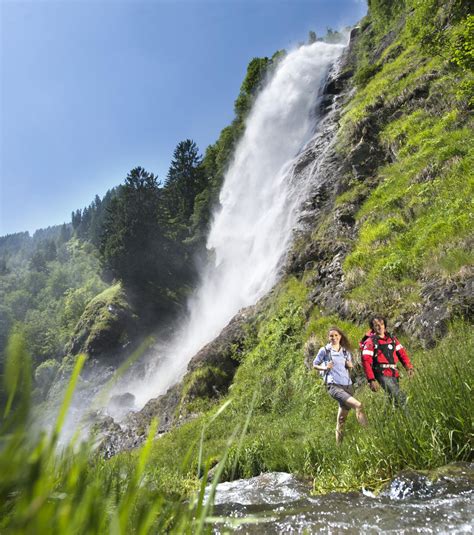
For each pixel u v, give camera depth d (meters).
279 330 17.06
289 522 3.37
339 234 18.45
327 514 3.42
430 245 12.42
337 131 28.36
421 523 2.97
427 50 19.55
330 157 26.22
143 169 59.78
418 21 22.14
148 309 49.03
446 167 14.98
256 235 32.06
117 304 48.41
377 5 36.31
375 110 23.12
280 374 14.79
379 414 4.81
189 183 64.44
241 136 46.25
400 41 29.09
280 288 20.06
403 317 10.91
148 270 53.12
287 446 7.85
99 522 0.40
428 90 20.36
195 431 13.48
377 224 16.22
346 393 6.63
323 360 7.03
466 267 10.29
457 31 17.98
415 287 11.70
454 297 9.70
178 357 32.56
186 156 65.69
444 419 4.00
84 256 121.12
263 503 4.34
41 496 0.32
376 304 12.45
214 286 35.50
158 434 17.22
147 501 0.49
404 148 18.58
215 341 20.30
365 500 3.61
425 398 4.36
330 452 5.96
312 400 12.20
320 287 16.66
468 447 3.85
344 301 14.12
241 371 17.39
